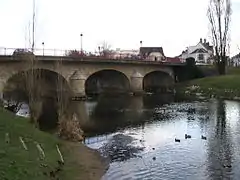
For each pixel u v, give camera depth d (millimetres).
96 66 88062
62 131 41156
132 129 48219
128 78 96875
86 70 85938
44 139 35031
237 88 85938
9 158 26031
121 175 28906
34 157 28109
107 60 88188
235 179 27484
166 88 109062
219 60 105062
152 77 116188
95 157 33875
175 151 36031
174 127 48812
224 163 31547
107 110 66562
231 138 41125
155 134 44656
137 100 83125
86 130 47750
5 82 70688
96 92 103938
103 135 44531
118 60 90750
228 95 83750
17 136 32406
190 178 27953
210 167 30531
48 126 49062
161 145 38781
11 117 39375
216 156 33812
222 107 67375
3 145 28719
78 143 39406
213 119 54312
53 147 33656
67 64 82312
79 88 83375
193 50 177125
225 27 104500
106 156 34656
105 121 54656
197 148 36969
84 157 33344
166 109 66625
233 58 170250
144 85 117375
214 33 104938
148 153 35594
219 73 105188
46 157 29422
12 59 68438
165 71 106375
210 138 41375
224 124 50000
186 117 56812
